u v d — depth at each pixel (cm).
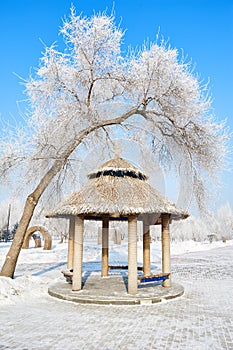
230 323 569
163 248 916
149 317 608
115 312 648
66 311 652
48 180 1017
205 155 1212
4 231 4466
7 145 1064
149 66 1162
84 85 1155
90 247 2381
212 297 820
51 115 1120
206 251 2834
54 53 1099
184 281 1102
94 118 1098
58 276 1161
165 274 884
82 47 1123
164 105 1154
